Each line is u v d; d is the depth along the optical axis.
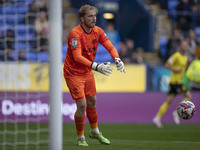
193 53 44.94
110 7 49.47
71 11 44.53
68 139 23.00
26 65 37.56
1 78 37.22
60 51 12.86
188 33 48.34
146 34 49.56
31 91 37.62
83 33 17.39
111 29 47.59
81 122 18.44
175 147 18.44
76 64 17.73
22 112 37.34
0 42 39.31
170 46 44.81
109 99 39.47
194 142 22.25
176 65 34.91
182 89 35.03
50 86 12.84
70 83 18.00
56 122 12.81
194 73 39.84
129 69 39.88
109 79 39.50
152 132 30.16
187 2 49.84
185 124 37.69
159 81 40.38
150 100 39.88
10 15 42.03
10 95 37.25
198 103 38.84
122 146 18.56
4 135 25.08
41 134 26.25
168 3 51.78
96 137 19.34
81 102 17.92
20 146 18.81
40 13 41.62
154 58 47.97
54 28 12.77
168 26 50.03
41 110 37.72
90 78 18.36
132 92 39.69
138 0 50.41
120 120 39.47
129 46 45.66
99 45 39.22
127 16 50.66
